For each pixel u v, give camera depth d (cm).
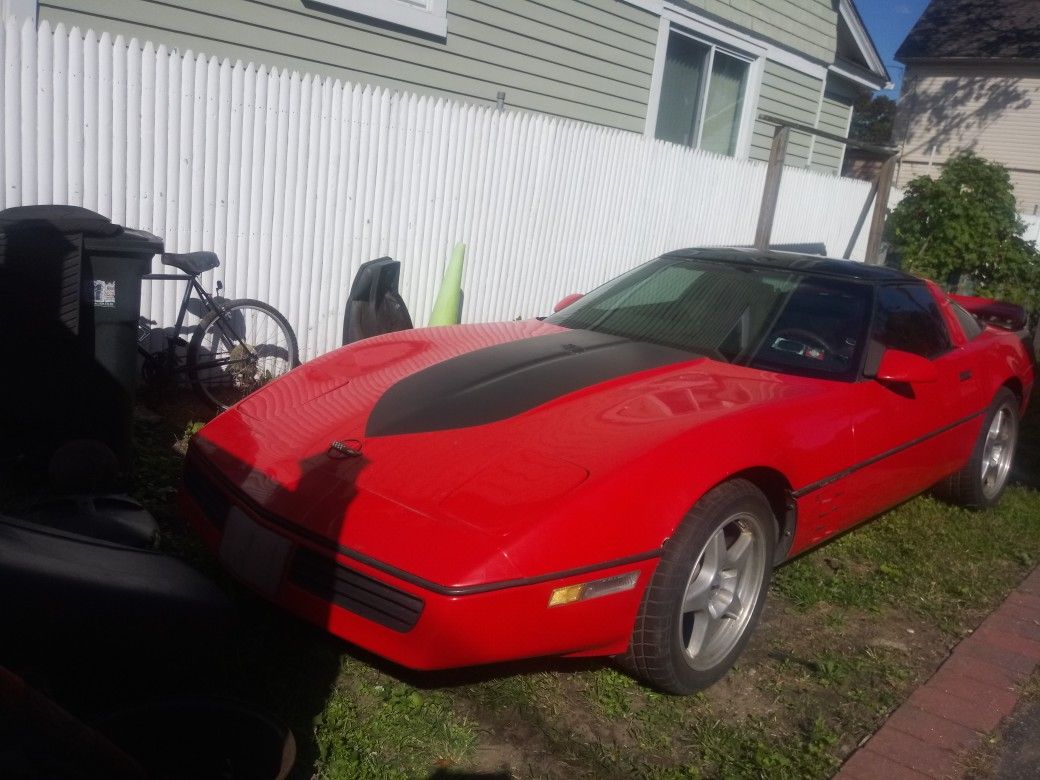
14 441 414
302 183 634
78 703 228
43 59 517
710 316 440
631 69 1016
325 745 270
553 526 272
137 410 551
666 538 290
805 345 416
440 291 710
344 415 337
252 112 599
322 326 670
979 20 2608
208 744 241
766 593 347
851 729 314
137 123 555
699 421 326
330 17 714
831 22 1357
